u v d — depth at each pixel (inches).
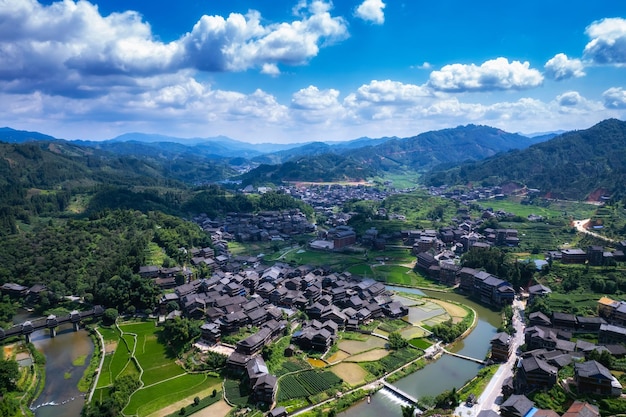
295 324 7116.1
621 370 4798.2
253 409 4690.0
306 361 5787.4
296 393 4977.9
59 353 6309.1
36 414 4768.7
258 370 5083.7
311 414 4571.9
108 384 5339.6
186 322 6510.8
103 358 6033.5
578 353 5329.7
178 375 5526.6
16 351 6279.5
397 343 6166.3
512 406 4232.3
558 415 4067.4
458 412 4527.6
